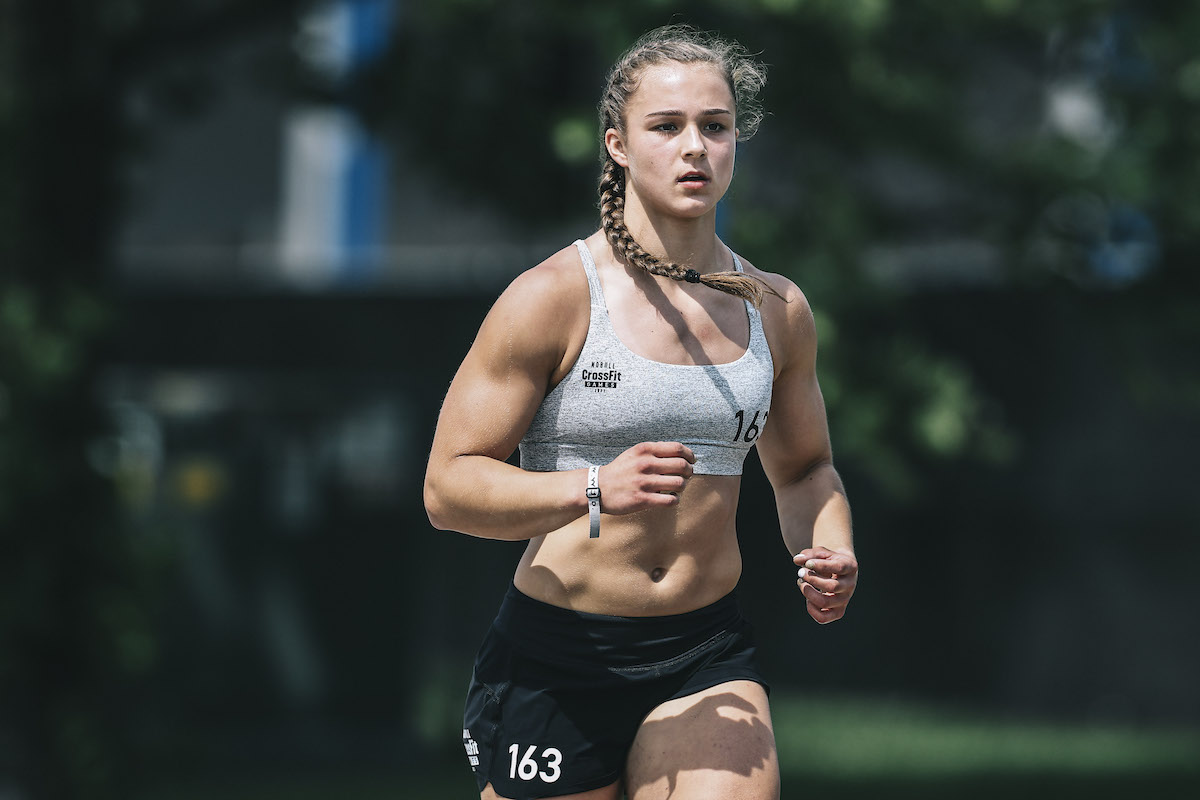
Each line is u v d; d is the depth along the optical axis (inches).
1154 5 1339.8
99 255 1393.9
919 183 1638.8
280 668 1802.4
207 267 2215.8
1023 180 1365.7
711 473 473.1
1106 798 1491.1
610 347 461.1
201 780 1590.8
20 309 1289.4
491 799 495.2
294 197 2197.3
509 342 456.4
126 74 1407.5
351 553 1815.9
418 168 1398.9
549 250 1750.7
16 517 1309.1
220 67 1800.0
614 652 474.0
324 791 1545.3
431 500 461.7
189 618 1791.3
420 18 1347.2
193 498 1811.0
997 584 1987.0
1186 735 1876.2
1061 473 1926.7
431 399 1828.2
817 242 1246.3
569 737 479.5
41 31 1355.8
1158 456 1897.1
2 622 1301.7
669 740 467.5
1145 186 1333.7
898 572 2027.6
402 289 1905.8
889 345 1321.4
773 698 2062.0
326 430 1830.7
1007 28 1323.8
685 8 1142.3
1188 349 1482.5
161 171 2198.6
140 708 1718.8
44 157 1354.6
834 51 1171.3
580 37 1251.2
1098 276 1419.8
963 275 1893.5
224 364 1920.5
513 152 1311.5
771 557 2042.3
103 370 1381.6
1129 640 1932.8
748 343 474.6
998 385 1905.8
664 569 474.6
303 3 1412.4
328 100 1413.6
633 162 462.3
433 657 1919.3
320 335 1918.1
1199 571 1898.4
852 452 1274.6
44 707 1341.0
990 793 1526.8
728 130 462.9
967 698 2005.4
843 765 1697.8
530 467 479.8
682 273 455.5
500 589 1980.8
